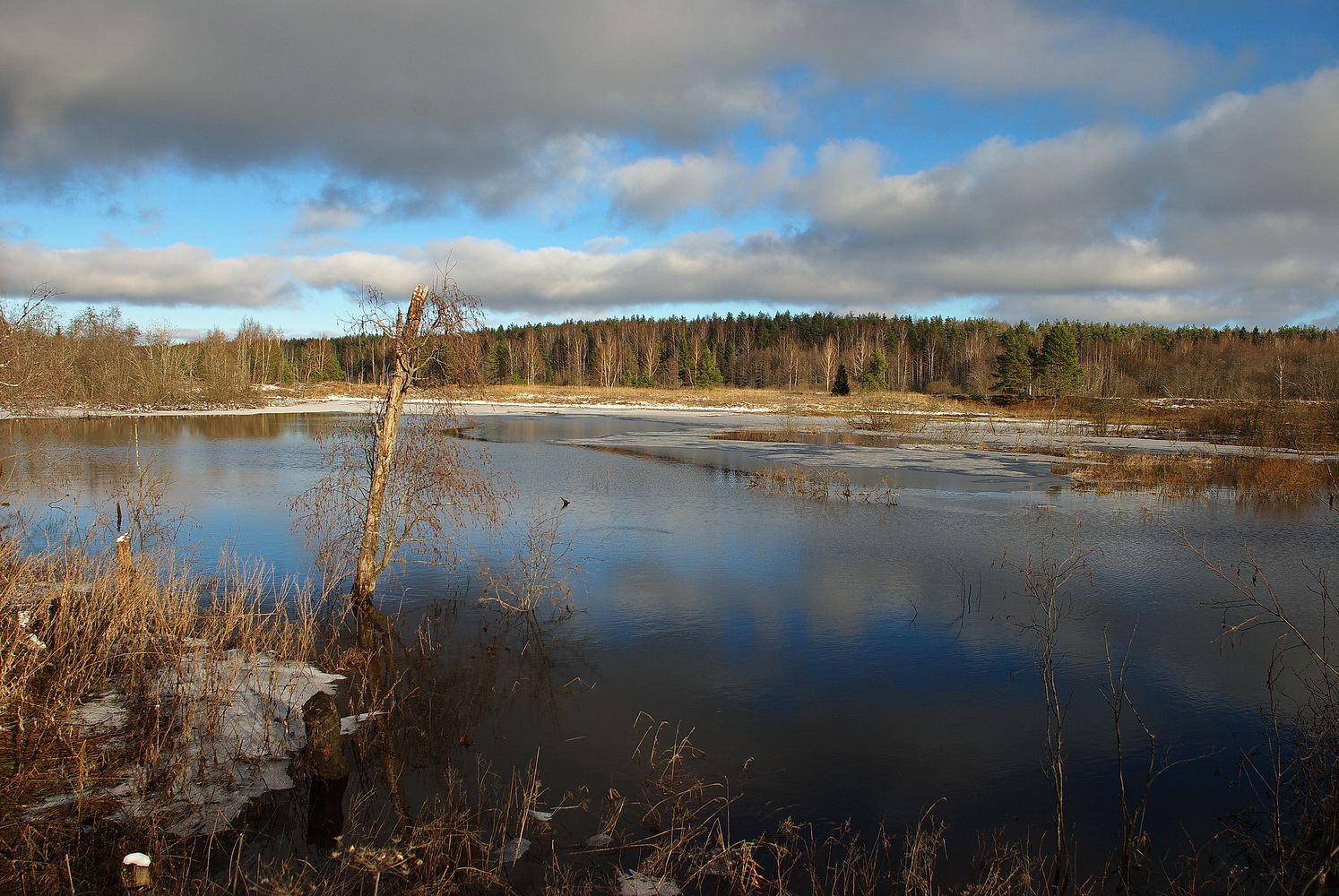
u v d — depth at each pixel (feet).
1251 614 36.37
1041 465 88.84
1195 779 22.20
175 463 78.38
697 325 464.24
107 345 149.18
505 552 45.29
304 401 184.96
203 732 21.68
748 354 355.97
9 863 15.89
